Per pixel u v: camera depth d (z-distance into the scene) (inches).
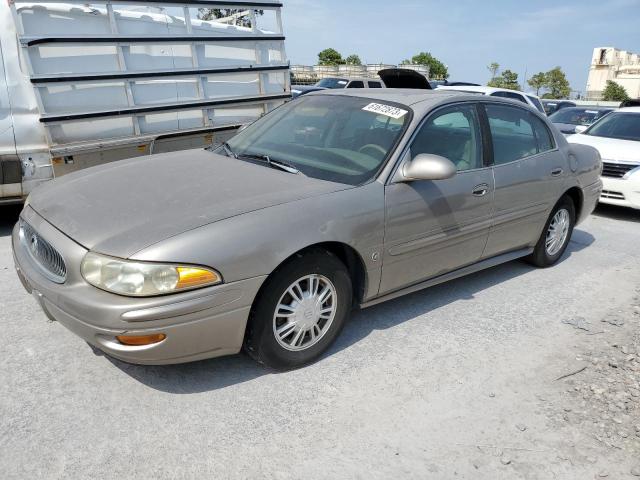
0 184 204.4
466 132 156.3
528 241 185.2
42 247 113.9
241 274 105.8
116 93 223.0
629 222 290.2
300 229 113.6
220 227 105.4
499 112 169.9
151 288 98.1
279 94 277.9
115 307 97.6
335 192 123.9
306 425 106.3
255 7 258.5
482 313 159.9
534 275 194.7
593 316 163.6
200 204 114.0
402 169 134.6
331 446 101.3
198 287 101.7
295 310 118.3
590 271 203.3
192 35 239.6
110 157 227.5
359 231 124.2
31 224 118.7
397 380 122.9
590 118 490.0
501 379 126.2
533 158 176.9
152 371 120.0
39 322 138.9
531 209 176.6
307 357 124.2
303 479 93.4
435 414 112.1
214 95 254.1
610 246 240.7
